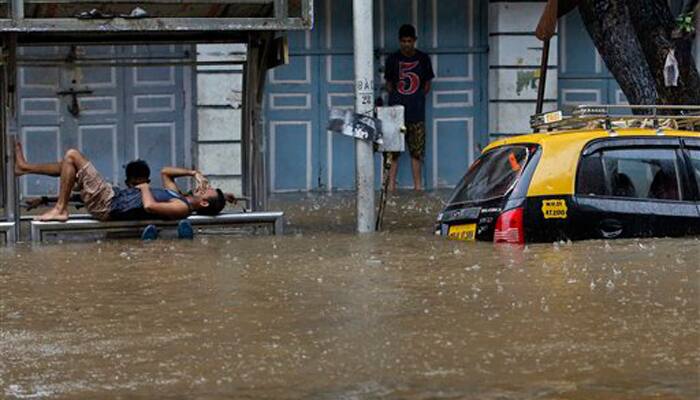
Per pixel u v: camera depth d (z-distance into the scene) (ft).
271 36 55.42
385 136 53.36
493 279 37.55
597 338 29.43
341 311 32.99
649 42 59.06
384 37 78.54
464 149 79.05
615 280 36.86
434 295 35.06
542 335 29.81
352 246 46.50
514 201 45.32
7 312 33.63
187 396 25.18
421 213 61.52
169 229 51.67
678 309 32.58
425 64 76.89
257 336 30.22
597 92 79.36
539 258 41.39
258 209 56.44
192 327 31.35
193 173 52.95
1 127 54.60
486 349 28.53
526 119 78.13
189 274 39.70
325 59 77.92
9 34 50.65
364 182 53.47
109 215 50.75
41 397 25.29
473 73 79.20
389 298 34.71
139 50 74.74
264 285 37.24
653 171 46.01
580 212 45.14
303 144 77.87
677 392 24.94
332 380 26.16
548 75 78.07
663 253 41.93
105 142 75.15
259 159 56.49
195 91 74.54
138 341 29.91
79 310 33.78
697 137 46.70
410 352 28.35
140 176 51.70
